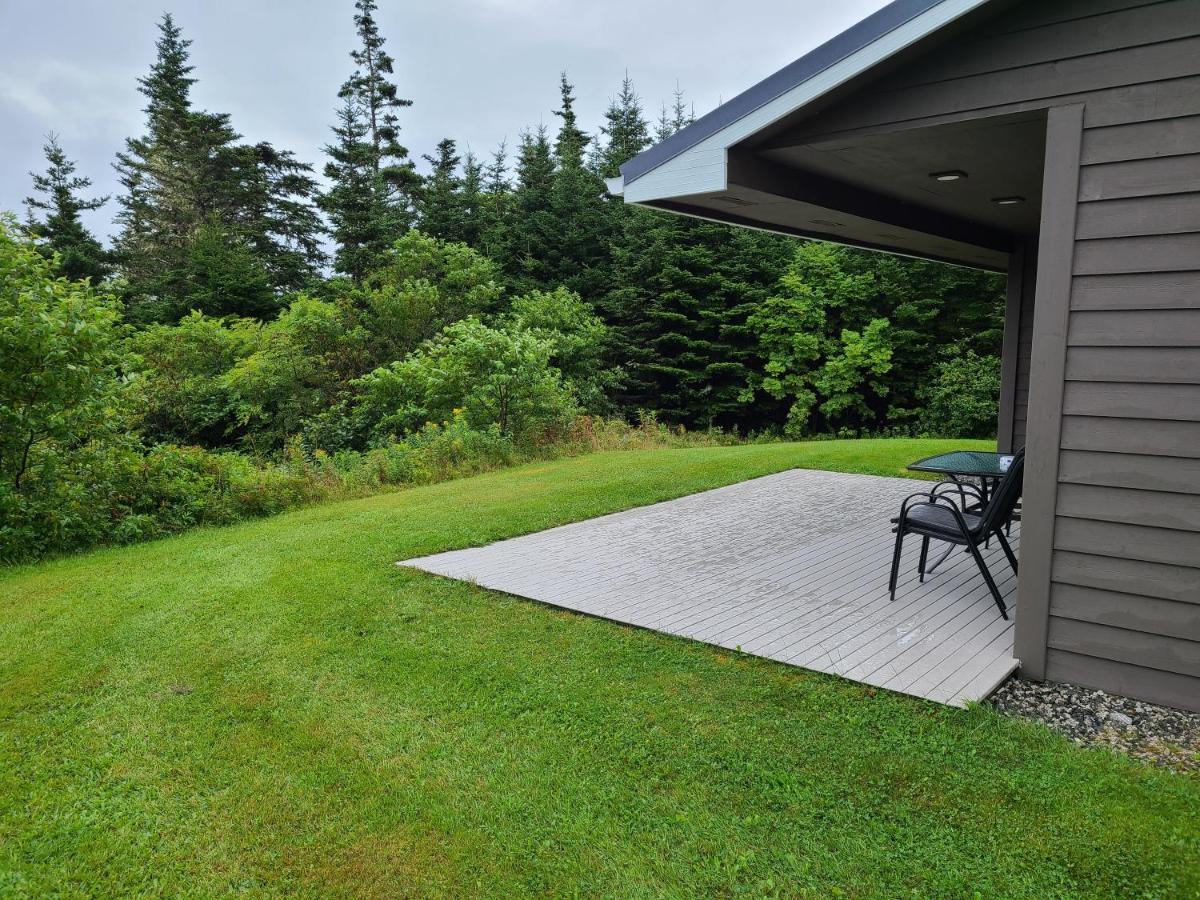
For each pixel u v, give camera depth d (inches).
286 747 112.2
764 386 758.5
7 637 161.5
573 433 466.9
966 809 92.4
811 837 88.4
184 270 877.2
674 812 94.2
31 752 112.3
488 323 733.9
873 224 227.9
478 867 86.0
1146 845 84.5
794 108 145.0
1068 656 127.4
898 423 767.1
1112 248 118.0
